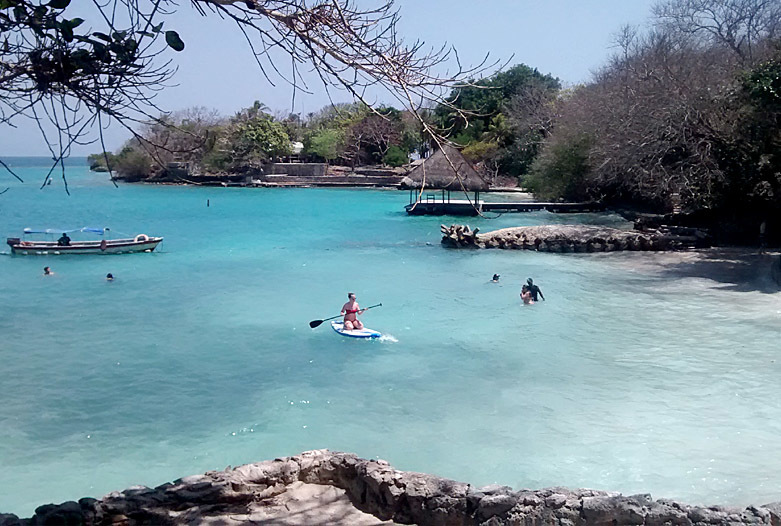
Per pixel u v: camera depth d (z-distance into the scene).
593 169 44.56
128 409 12.77
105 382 14.25
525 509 6.91
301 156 86.00
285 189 74.50
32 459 10.77
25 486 9.90
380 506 7.46
